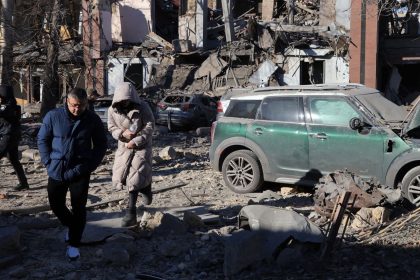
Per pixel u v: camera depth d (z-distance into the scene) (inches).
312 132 351.9
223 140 391.2
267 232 225.6
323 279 204.7
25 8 869.8
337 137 342.0
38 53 930.1
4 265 225.3
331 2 1218.0
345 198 227.8
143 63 1320.1
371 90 364.5
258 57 1242.6
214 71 1255.5
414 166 321.4
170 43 1412.4
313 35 1213.7
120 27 1449.3
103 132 231.6
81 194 226.2
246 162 381.1
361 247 233.3
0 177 446.9
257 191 381.1
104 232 259.8
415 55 1196.5
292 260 216.1
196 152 629.3
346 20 1206.9
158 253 240.2
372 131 330.6
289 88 375.2
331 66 1218.6
